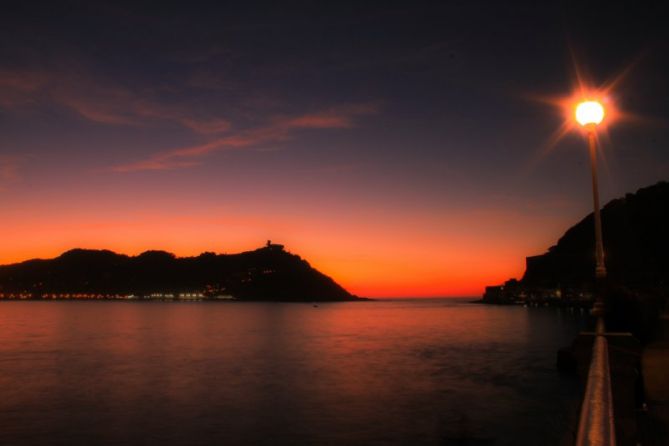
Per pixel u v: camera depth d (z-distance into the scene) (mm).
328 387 51375
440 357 78250
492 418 36906
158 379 57031
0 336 122250
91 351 88562
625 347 8367
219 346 99312
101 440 32594
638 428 8930
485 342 104438
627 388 7879
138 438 32969
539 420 36094
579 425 2975
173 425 36125
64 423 36844
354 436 33094
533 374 57781
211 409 41219
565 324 168750
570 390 47281
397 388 50312
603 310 13641
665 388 12758
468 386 50719
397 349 92125
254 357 79938
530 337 116750
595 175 14578
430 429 34469
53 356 80625
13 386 52469
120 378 57812
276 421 37094
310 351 89500
